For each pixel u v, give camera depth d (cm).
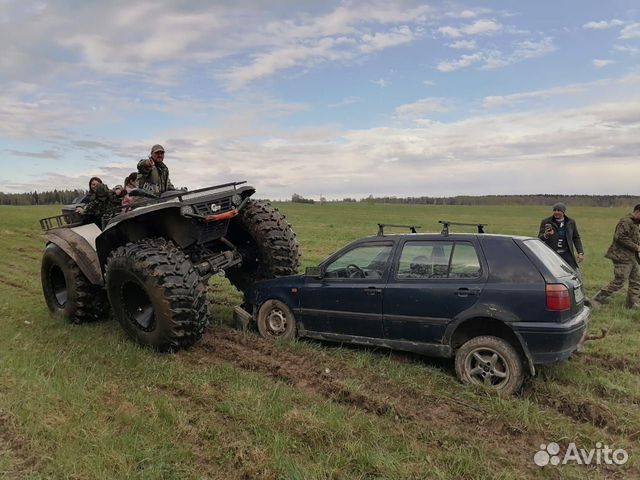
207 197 611
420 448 370
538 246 521
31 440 358
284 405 422
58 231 700
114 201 702
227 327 686
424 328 522
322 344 613
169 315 546
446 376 505
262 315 644
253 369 527
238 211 638
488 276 495
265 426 388
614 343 641
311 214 5519
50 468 326
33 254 1587
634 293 858
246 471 331
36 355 536
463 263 514
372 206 8088
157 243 606
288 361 550
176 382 476
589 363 568
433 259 534
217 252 700
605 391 481
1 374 474
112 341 601
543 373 518
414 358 562
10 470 326
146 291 557
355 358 556
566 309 464
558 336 457
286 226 714
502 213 6362
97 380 477
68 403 418
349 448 358
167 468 329
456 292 504
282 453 350
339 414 409
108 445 352
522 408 427
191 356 561
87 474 321
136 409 412
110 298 603
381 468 337
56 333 640
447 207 7962
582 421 429
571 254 820
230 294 941
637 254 848
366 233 2762
